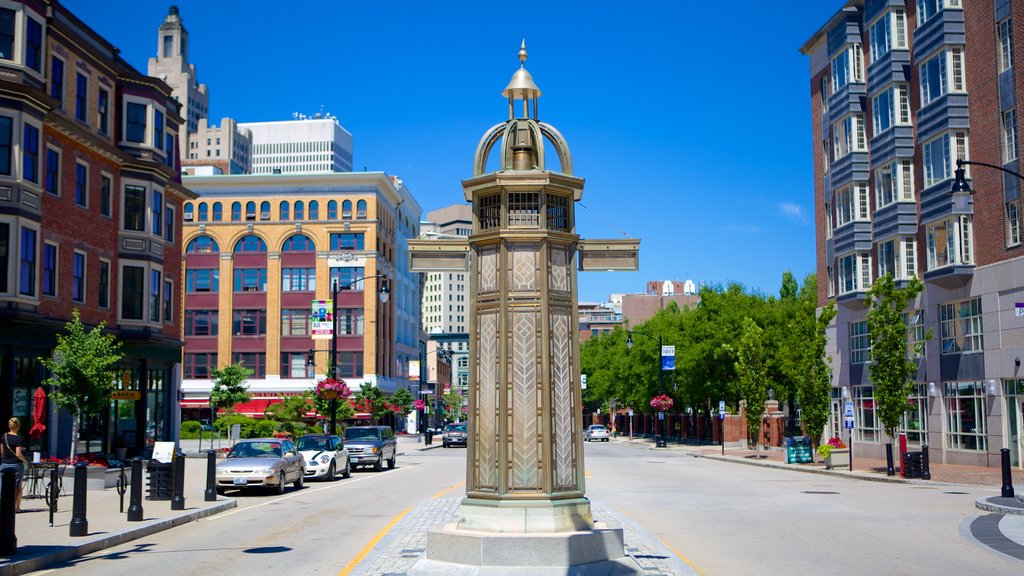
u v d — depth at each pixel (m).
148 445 40.38
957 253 34.94
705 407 69.69
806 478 31.56
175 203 42.72
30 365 31.78
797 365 41.44
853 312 44.88
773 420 59.25
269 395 76.75
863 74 43.38
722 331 61.41
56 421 32.91
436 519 17.83
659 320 72.69
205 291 78.81
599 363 102.12
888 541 14.95
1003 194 32.69
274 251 78.44
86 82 35.72
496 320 10.65
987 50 33.81
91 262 35.78
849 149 43.78
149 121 39.19
